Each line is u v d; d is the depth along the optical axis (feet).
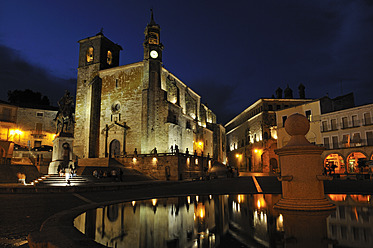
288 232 14.74
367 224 16.08
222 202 36.68
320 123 139.74
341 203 27.89
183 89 190.70
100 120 159.63
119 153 149.18
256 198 41.24
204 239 15.17
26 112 172.24
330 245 11.46
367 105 123.34
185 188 69.46
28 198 52.44
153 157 125.18
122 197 53.42
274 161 182.39
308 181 22.72
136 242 15.01
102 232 18.04
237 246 13.07
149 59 149.07
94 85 159.02
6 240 24.16
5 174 85.40
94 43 172.35
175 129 150.92
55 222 23.75
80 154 158.81
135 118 149.28
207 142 219.41
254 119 204.33
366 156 119.34
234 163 268.41
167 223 20.97
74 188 67.15
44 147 158.30
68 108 99.45
